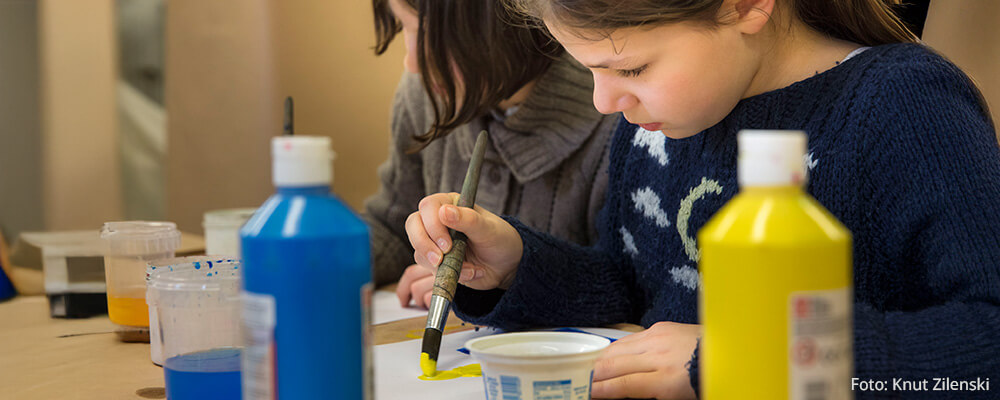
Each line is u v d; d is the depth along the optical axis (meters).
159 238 0.95
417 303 1.14
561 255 1.04
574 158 1.38
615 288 1.07
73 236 1.35
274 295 0.48
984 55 1.17
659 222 1.08
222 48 2.47
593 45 0.81
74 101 2.40
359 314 0.49
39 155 2.40
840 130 0.86
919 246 0.77
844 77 0.89
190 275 0.68
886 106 0.83
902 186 0.79
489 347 0.66
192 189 2.50
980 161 0.76
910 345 0.65
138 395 0.74
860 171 0.83
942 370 0.63
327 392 0.48
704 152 1.01
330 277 0.48
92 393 0.75
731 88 0.86
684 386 0.67
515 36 1.26
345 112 2.45
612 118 1.36
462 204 0.94
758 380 0.42
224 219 1.21
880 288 0.82
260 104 2.49
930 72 0.83
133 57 2.46
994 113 1.14
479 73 1.28
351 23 2.42
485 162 1.44
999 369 0.64
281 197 0.50
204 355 0.65
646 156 1.12
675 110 0.83
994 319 0.66
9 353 0.91
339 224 0.49
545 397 0.59
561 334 0.67
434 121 1.48
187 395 0.64
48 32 2.37
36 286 1.32
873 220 0.82
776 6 0.93
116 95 2.44
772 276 0.41
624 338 0.76
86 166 2.43
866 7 0.93
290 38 2.47
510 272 1.00
